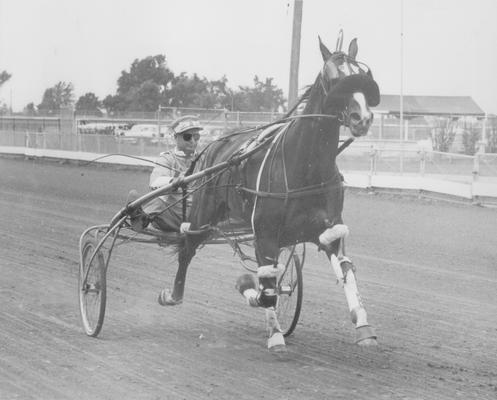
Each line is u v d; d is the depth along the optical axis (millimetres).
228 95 44844
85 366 5688
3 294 8297
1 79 46781
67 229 13273
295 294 6645
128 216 6926
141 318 7363
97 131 32531
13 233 12789
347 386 5215
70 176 23516
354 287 5695
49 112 42406
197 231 6820
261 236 5902
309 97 5844
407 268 9906
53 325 6984
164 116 32250
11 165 27859
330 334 6766
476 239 12148
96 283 6762
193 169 7055
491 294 8438
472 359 5953
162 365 5730
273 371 5578
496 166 18094
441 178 18969
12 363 5750
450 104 37906
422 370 5625
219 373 5523
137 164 25922
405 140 26797
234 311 7664
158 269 9945
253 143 6152
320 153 5684
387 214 15008
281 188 5770
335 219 5754
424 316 7449
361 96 5375
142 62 46031
